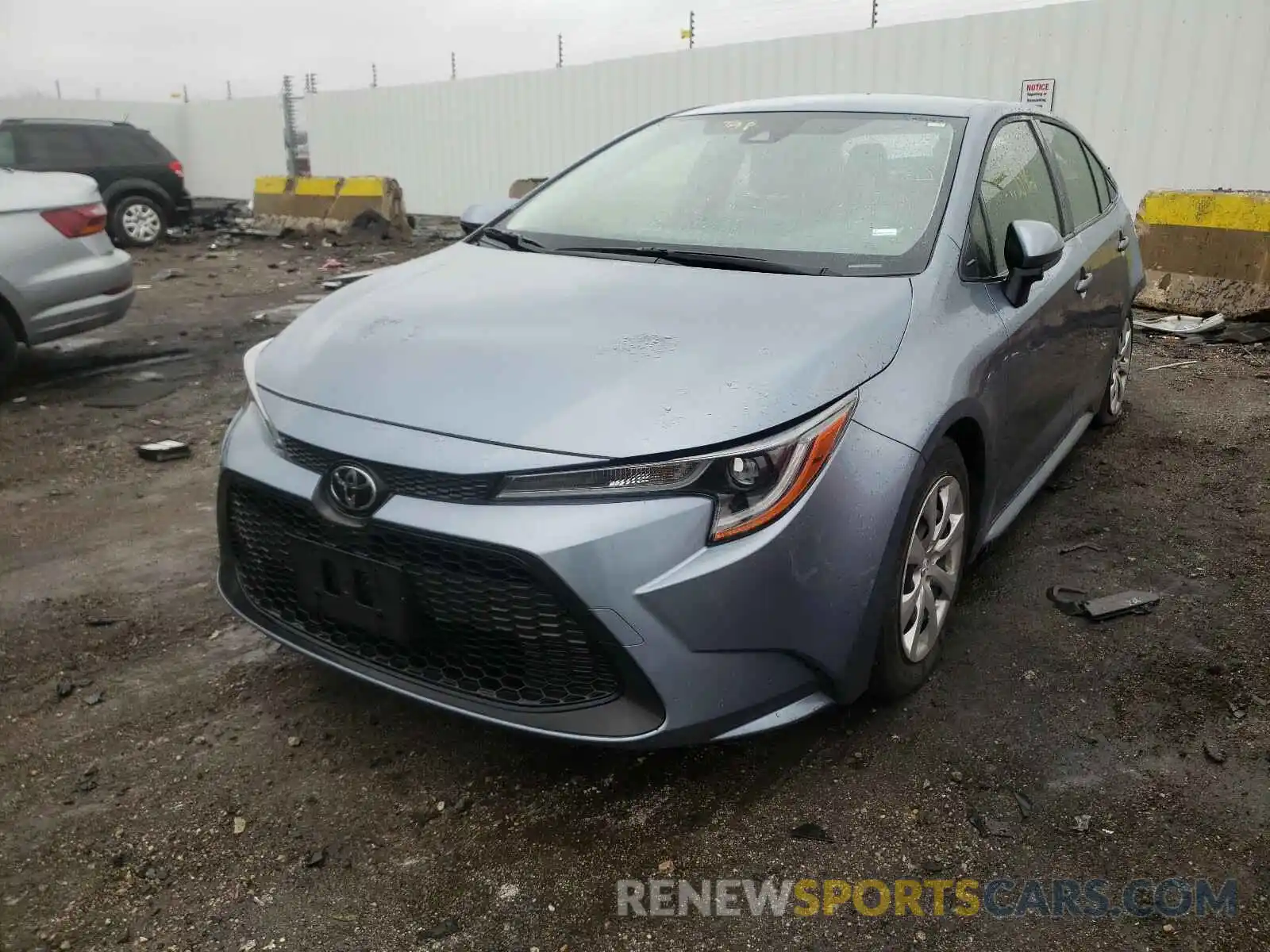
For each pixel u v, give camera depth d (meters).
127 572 3.73
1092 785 2.46
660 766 2.57
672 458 2.11
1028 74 9.97
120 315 6.47
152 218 13.88
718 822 2.37
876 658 2.58
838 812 2.39
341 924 2.10
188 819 2.42
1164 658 3.00
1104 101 9.52
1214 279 7.16
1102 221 4.40
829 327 2.47
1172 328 7.00
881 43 11.07
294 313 8.79
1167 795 2.42
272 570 2.62
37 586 3.61
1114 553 3.69
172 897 2.18
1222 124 8.82
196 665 3.10
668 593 2.10
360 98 18.02
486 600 2.21
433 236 14.30
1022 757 2.57
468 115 16.20
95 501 4.46
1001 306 3.03
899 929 2.06
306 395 2.47
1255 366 6.17
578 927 2.08
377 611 2.34
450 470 2.15
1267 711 2.72
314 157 19.50
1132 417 5.24
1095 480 4.39
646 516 2.10
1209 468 4.50
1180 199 7.39
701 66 12.91
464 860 2.27
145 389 6.30
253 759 2.63
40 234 5.96
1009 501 3.46
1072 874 2.19
